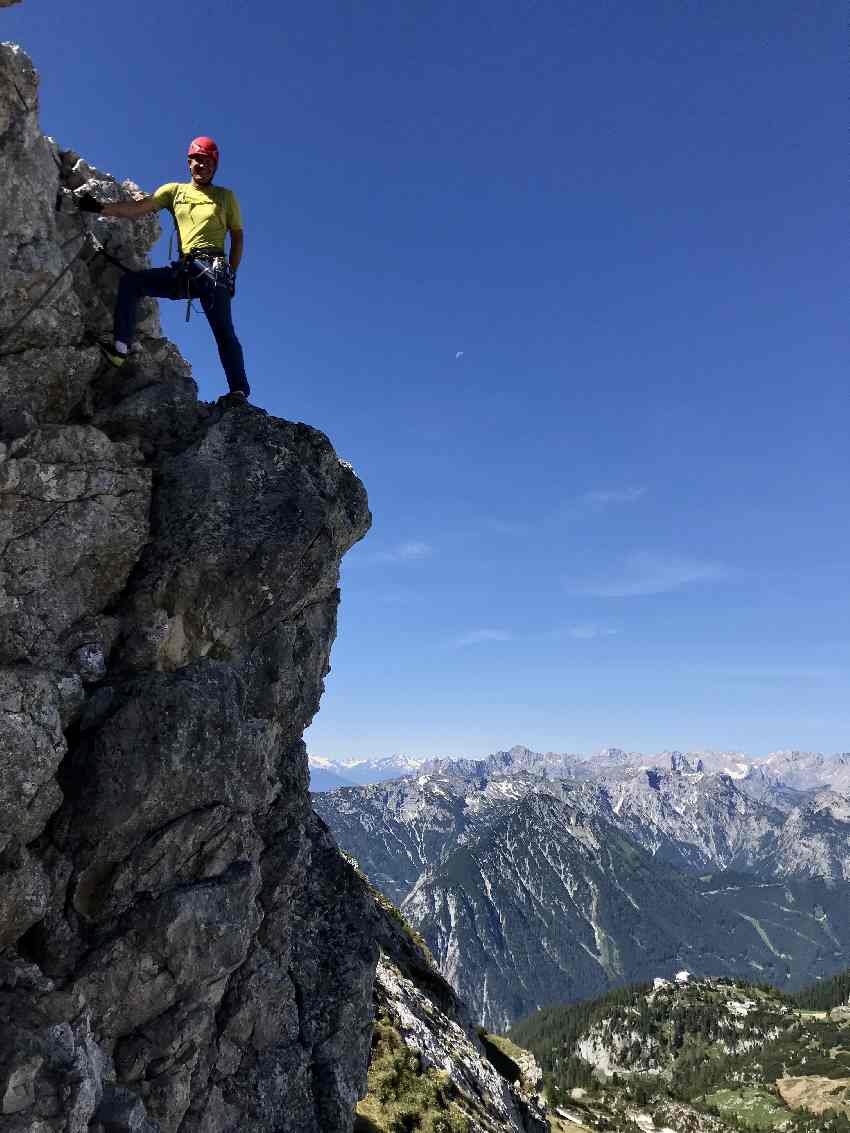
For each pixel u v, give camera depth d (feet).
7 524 38.42
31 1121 28.43
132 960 37.83
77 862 37.63
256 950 49.19
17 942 36.42
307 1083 52.24
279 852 51.78
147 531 43.75
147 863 38.99
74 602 40.78
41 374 42.01
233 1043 47.03
